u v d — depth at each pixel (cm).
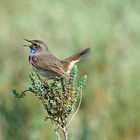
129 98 1748
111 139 1680
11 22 2141
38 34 2042
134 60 1859
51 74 1307
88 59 1828
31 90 1125
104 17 2016
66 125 1113
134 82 1772
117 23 1995
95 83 1791
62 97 1109
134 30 1959
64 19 2042
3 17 2253
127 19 2012
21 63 1855
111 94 1770
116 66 1841
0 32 2084
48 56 1344
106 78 1806
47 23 2058
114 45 1900
